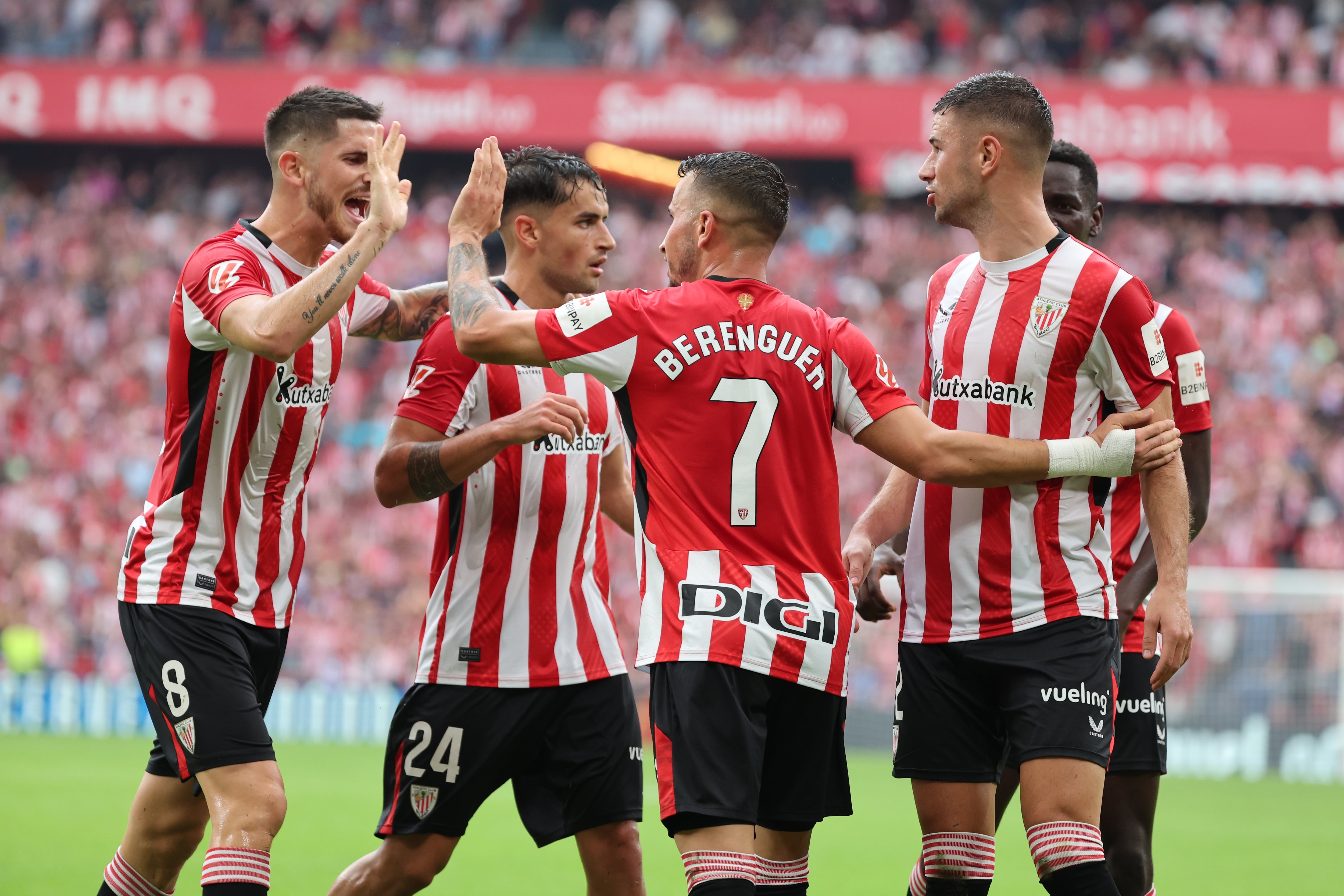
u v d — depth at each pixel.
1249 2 94.12
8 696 64.38
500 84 90.75
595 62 96.75
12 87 92.25
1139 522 15.94
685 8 98.44
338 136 14.59
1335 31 92.50
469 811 15.52
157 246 90.94
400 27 97.44
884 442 12.97
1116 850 15.75
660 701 12.45
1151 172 87.12
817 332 12.93
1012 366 13.74
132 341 84.62
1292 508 69.88
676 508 12.59
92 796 37.22
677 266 13.44
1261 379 78.31
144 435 78.06
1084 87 87.75
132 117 92.12
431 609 15.60
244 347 13.43
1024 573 13.62
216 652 14.02
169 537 14.23
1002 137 13.68
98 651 66.25
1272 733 53.38
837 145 89.12
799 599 12.58
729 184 12.98
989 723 14.07
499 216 13.86
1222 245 87.56
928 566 14.16
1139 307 13.40
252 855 13.21
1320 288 83.88
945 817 14.01
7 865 25.84
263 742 13.87
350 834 31.78
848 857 30.58
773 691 12.59
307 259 14.98
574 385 15.70
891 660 60.97
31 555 69.50
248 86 91.75
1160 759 15.73
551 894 24.67
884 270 87.62
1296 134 85.75
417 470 14.54
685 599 12.38
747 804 12.16
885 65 95.12
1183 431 15.86
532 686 15.33
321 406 15.16
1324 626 53.25
